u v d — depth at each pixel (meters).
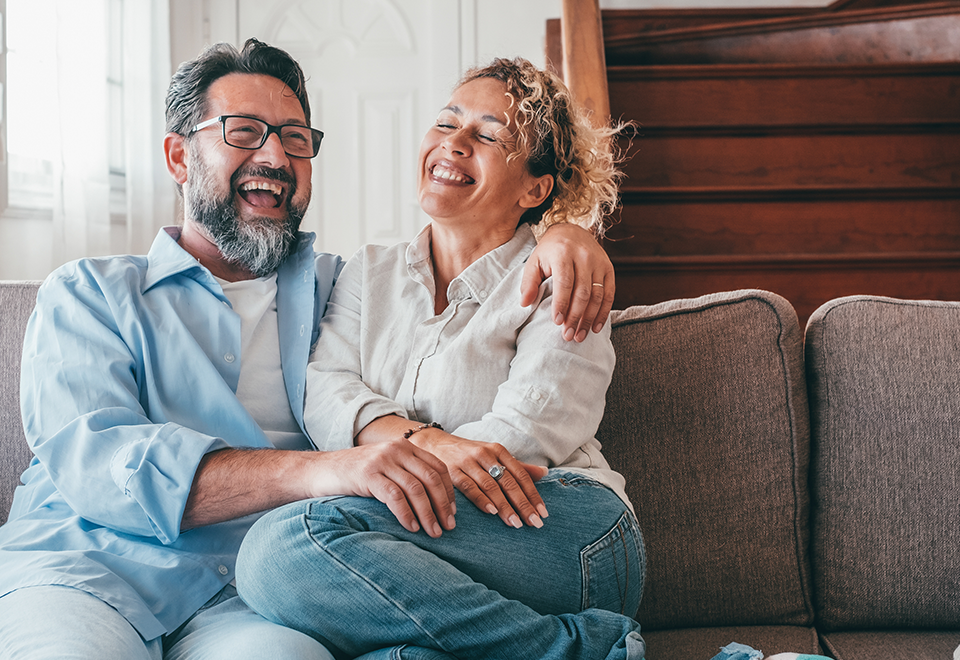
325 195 3.76
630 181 2.65
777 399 1.30
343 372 1.25
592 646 0.87
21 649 0.83
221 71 1.38
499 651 0.86
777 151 2.65
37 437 1.14
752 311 1.34
